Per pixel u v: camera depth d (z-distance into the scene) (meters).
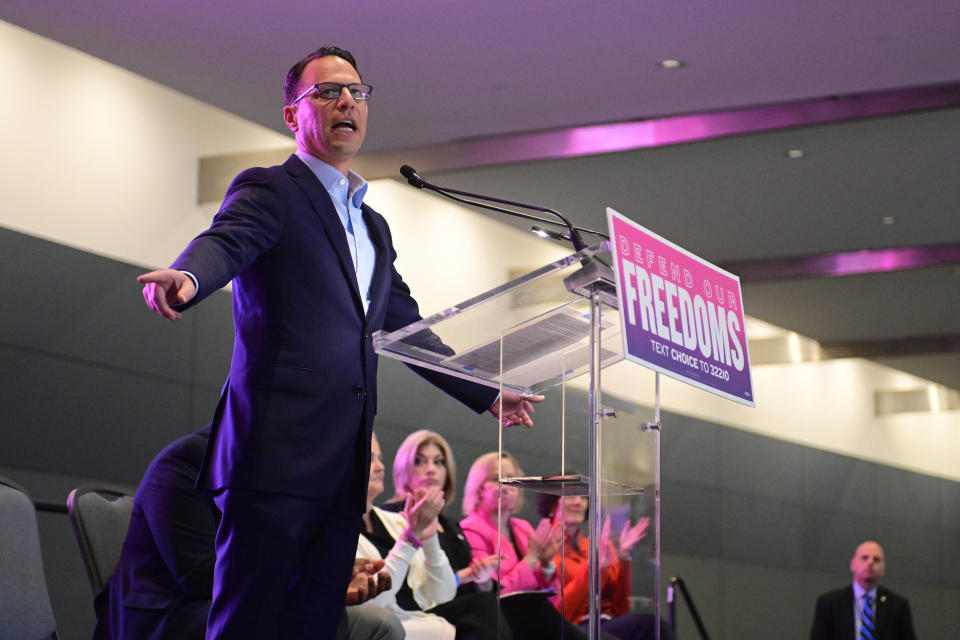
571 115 6.16
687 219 7.29
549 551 1.79
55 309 5.16
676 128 6.23
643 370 1.88
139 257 5.57
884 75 5.67
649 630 1.80
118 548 2.45
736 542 9.07
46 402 5.06
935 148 6.35
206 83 5.65
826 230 7.42
